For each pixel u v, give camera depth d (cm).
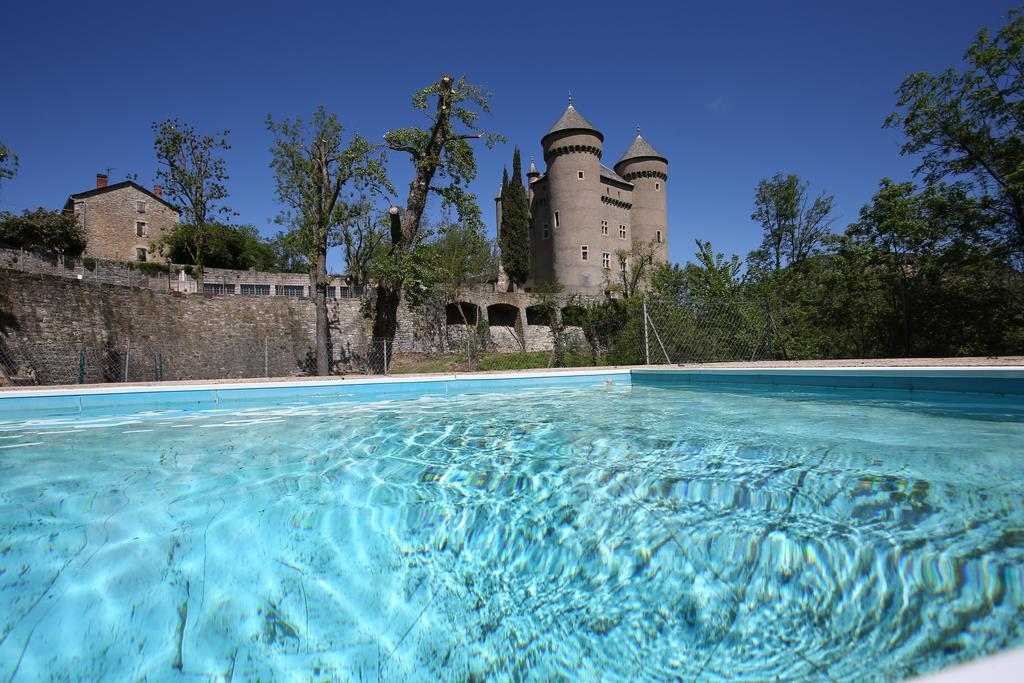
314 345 2170
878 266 1359
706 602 175
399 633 168
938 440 376
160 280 2609
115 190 3625
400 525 250
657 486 284
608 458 359
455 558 218
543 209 4550
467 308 2831
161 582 196
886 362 888
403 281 1784
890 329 1245
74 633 164
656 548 212
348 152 1825
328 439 475
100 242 3538
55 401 743
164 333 1819
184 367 1841
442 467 354
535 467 344
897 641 145
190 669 149
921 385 630
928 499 239
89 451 426
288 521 256
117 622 171
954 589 163
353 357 2236
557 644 160
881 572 176
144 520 257
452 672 148
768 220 3375
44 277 1436
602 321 1686
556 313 2453
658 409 623
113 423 601
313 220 1888
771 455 344
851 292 1334
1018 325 1162
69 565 206
